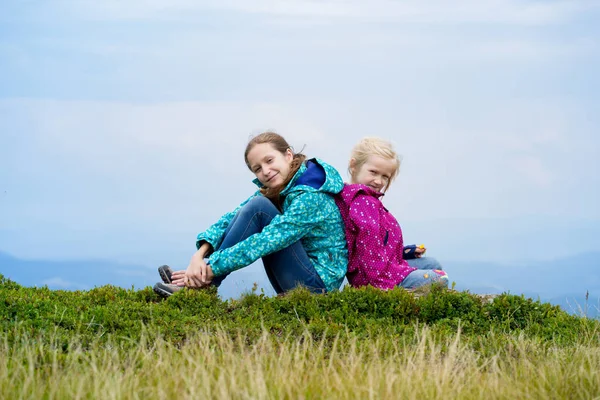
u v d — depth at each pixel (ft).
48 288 29.43
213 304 25.68
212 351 19.30
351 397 16.51
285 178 26.76
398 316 24.93
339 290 26.07
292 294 25.53
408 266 27.96
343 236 27.53
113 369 17.80
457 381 17.66
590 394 17.97
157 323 23.22
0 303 23.93
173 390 16.53
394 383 17.35
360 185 27.68
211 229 27.53
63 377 17.26
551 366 19.67
